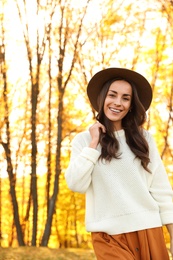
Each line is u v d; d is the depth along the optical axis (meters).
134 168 3.09
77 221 15.34
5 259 9.04
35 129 11.78
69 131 12.11
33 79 11.68
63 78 11.74
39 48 11.68
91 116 11.95
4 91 11.48
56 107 12.03
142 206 3.07
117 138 3.18
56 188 11.87
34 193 11.89
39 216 15.16
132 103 3.25
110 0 11.34
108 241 3.03
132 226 3.01
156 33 11.42
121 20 11.42
